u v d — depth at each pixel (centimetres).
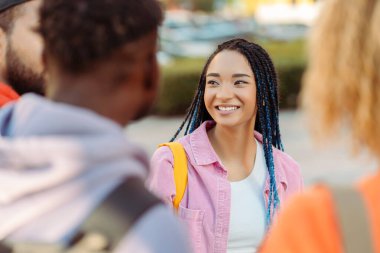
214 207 281
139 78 151
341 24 132
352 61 130
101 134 141
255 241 283
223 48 297
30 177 138
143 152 147
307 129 140
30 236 140
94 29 144
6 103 227
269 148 298
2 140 144
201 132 292
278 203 289
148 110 158
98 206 137
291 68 1545
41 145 137
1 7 229
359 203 127
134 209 136
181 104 1468
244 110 291
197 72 1474
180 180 282
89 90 148
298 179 303
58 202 139
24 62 230
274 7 2758
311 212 130
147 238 135
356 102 131
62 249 137
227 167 292
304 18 2622
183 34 2456
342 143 136
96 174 138
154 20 151
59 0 147
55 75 150
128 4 147
